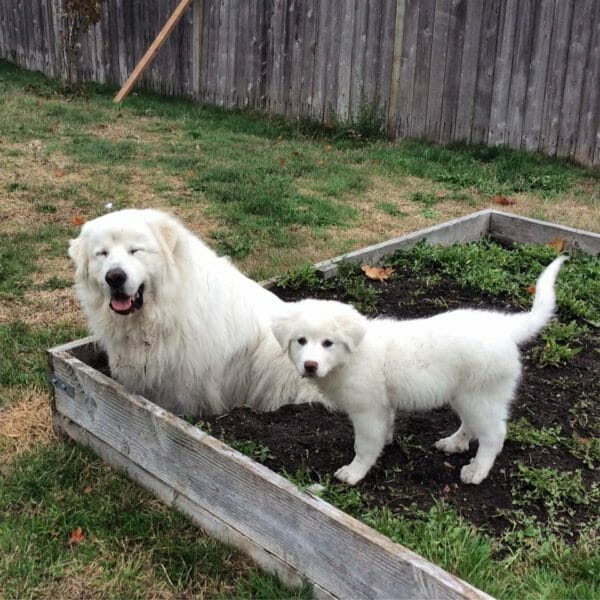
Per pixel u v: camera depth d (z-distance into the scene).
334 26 5.19
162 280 1.71
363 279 2.61
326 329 1.42
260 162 4.46
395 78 5.00
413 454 1.66
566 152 4.50
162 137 5.08
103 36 6.91
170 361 1.78
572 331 2.25
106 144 4.70
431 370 1.44
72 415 1.79
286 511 1.30
